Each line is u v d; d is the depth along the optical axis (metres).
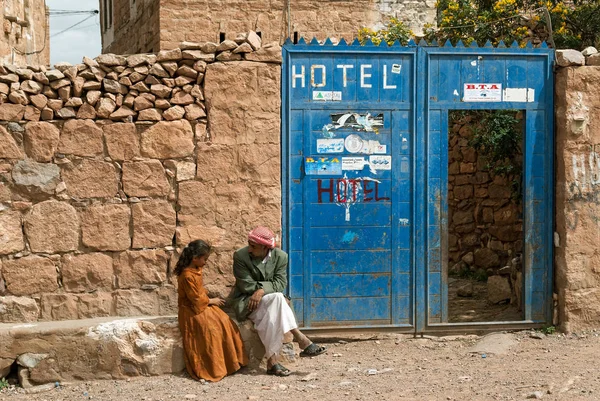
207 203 6.80
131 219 6.75
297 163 7.05
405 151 7.18
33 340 6.28
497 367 6.38
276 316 6.39
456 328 7.30
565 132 7.21
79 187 6.68
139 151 6.73
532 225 7.38
